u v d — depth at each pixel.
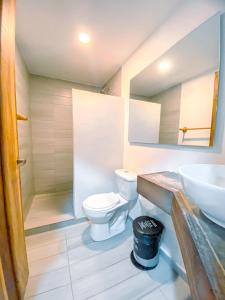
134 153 1.76
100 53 1.70
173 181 0.97
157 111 1.36
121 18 1.20
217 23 0.85
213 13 0.87
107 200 1.55
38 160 2.45
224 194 0.40
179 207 0.64
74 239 1.49
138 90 1.61
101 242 1.45
